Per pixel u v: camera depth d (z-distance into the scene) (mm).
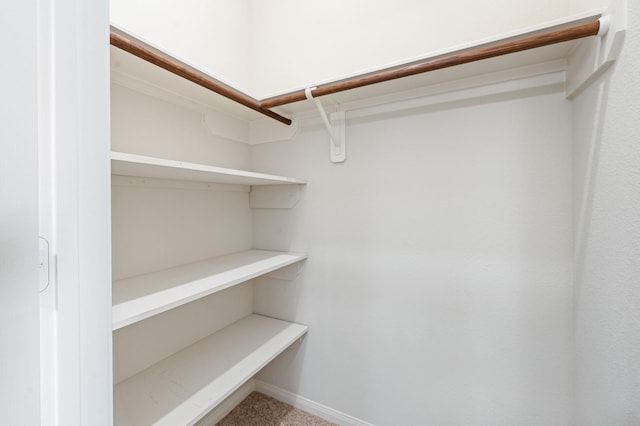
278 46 1608
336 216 1410
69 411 411
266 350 1269
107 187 457
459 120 1116
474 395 1126
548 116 972
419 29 1235
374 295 1324
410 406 1256
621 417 649
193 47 1306
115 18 993
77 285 418
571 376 964
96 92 438
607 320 714
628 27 619
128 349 1070
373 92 1213
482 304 1103
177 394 987
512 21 1056
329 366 1450
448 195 1149
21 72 371
